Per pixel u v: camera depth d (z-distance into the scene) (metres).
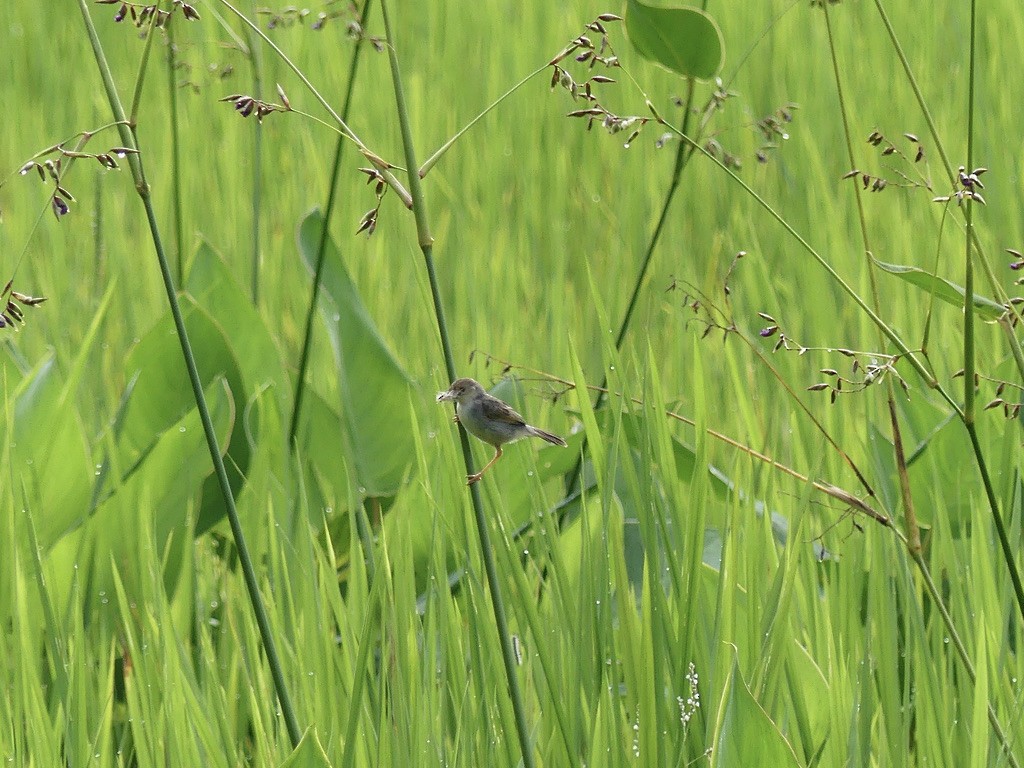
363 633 6.46
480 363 12.17
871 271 8.00
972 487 9.50
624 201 16.31
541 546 7.63
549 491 10.55
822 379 12.16
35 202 16.48
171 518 9.37
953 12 21.02
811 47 20.39
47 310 13.80
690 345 12.95
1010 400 10.27
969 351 6.61
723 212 17.06
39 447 9.62
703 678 7.10
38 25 21.89
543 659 6.71
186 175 16.28
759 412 11.59
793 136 17.64
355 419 10.55
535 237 15.99
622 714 6.94
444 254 15.67
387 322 13.91
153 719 7.07
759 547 7.85
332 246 11.05
